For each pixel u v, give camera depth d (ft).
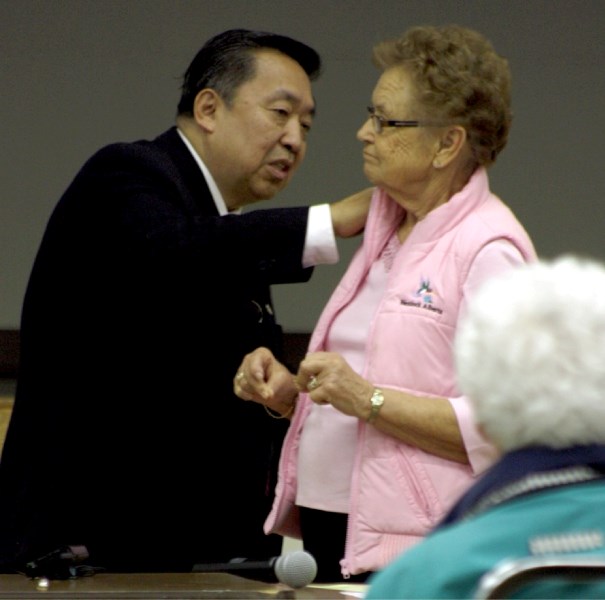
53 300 36.86
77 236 36.47
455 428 29.32
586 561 16.37
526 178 65.57
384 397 29.55
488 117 30.71
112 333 36.29
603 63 65.41
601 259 65.41
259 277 34.24
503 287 18.39
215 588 28.25
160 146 37.99
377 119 31.01
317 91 64.85
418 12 64.69
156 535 36.09
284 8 64.69
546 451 17.47
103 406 36.09
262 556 37.42
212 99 37.99
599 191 65.57
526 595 16.61
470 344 18.15
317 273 65.41
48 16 64.44
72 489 35.50
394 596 16.96
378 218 32.42
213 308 36.86
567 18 65.26
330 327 32.27
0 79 64.39
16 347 64.03
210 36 64.59
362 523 30.27
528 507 17.01
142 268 34.53
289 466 32.63
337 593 26.86
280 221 33.78
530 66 65.26
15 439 36.55
